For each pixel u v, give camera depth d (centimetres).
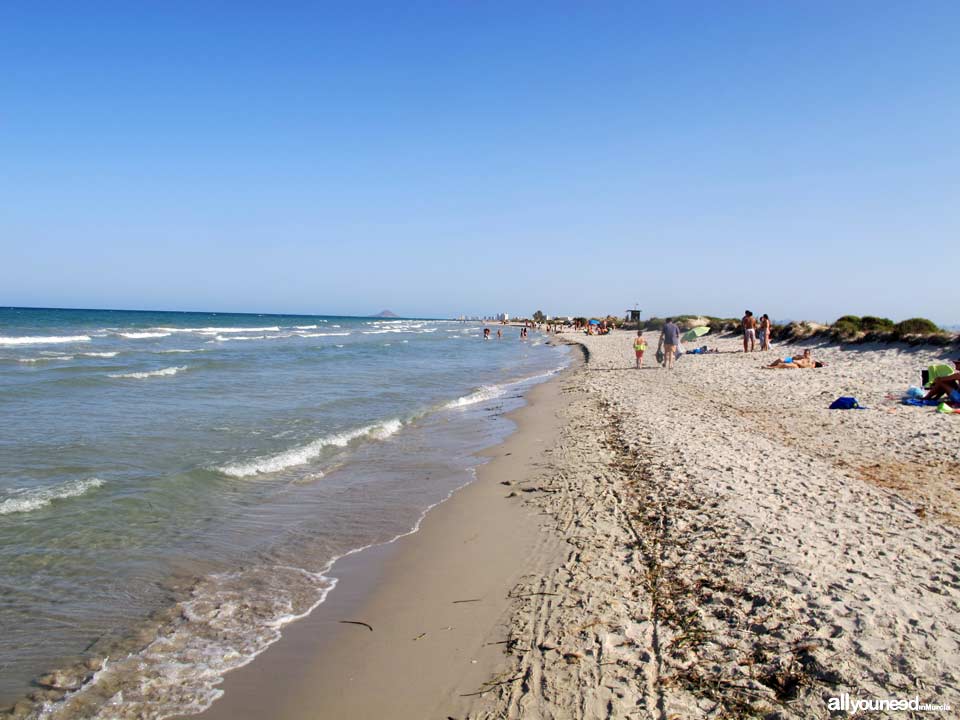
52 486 823
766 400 1496
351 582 585
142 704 394
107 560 612
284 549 664
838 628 414
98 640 470
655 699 363
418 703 390
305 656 453
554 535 668
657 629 445
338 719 379
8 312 14450
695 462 880
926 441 986
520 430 1357
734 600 470
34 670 427
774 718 336
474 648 451
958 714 325
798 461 876
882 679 358
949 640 395
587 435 1191
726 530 611
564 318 14488
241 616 514
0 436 1120
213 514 764
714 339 4131
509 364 3338
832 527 605
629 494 775
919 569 504
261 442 1166
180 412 1461
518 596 530
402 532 723
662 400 1552
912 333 2319
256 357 3219
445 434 1327
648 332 6259
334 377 2408
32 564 593
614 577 541
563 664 412
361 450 1152
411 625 496
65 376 2017
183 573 593
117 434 1180
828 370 1977
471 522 749
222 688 413
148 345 4100
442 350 4641
